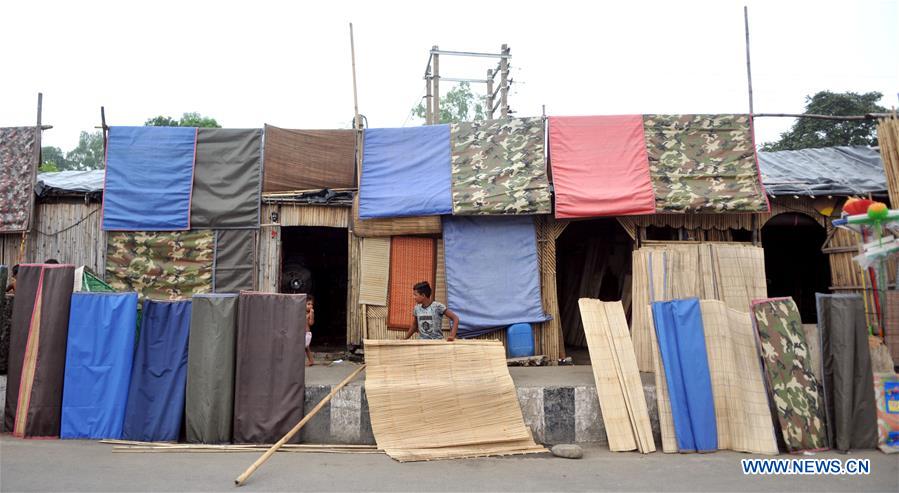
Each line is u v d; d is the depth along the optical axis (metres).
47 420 6.82
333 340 13.77
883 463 6.03
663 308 6.98
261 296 6.84
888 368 7.04
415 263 10.05
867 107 22.62
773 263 14.33
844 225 7.36
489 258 9.81
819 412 6.66
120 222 9.78
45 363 6.89
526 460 6.12
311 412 6.52
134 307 6.98
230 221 9.95
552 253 10.02
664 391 6.77
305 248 15.35
